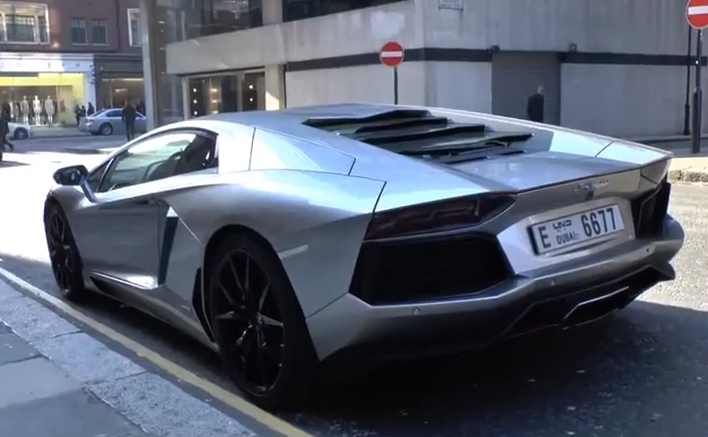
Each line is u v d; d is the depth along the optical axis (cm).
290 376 345
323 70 2111
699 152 1570
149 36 2803
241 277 372
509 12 1911
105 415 357
